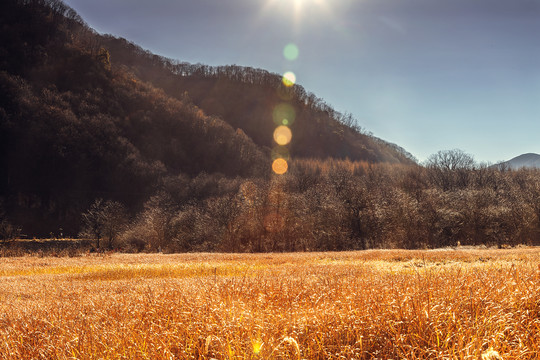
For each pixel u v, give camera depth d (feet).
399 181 252.83
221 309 18.56
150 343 15.78
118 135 346.33
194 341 15.52
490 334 13.70
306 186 245.86
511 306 16.67
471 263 64.90
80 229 251.39
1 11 457.68
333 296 22.00
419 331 14.35
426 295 18.28
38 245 172.35
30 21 471.21
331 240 168.66
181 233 186.60
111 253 131.85
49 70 411.95
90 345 16.51
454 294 18.70
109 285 49.47
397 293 19.08
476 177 250.16
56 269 85.61
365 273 49.03
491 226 160.35
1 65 383.24
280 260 95.76
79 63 448.65
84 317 22.45
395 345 13.58
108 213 200.34
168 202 246.06
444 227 168.25
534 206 151.74
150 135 380.17
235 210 178.81
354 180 259.19
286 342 14.20
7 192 268.82
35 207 266.16
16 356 17.06
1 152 281.95
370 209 172.96
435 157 278.87
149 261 100.37
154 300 23.76
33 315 25.35
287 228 174.40
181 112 444.14
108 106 399.44
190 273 70.18
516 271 22.72
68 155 291.17
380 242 169.68
